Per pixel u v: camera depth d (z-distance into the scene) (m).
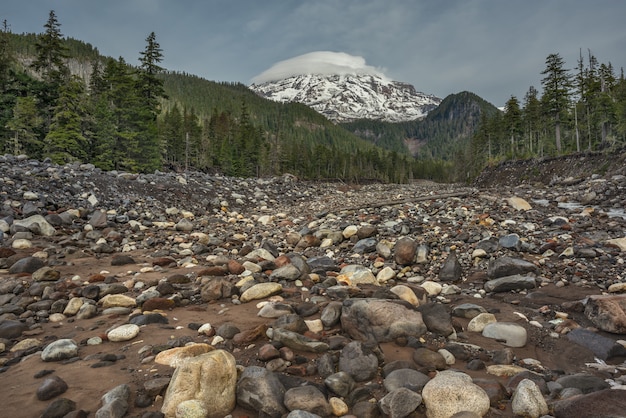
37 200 14.23
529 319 6.34
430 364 4.43
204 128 88.75
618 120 47.78
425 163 168.38
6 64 38.94
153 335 5.19
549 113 52.34
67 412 3.33
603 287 7.65
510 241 10.26
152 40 42.38
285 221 17.95
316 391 3.60
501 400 3.71
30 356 4.61
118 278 8.52
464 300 7.47
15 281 7.67
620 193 17.88
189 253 11.41
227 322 5.63
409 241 10.04
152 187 20.78
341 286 7.18
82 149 33.66
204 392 3.36
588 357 5.03
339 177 113.25
